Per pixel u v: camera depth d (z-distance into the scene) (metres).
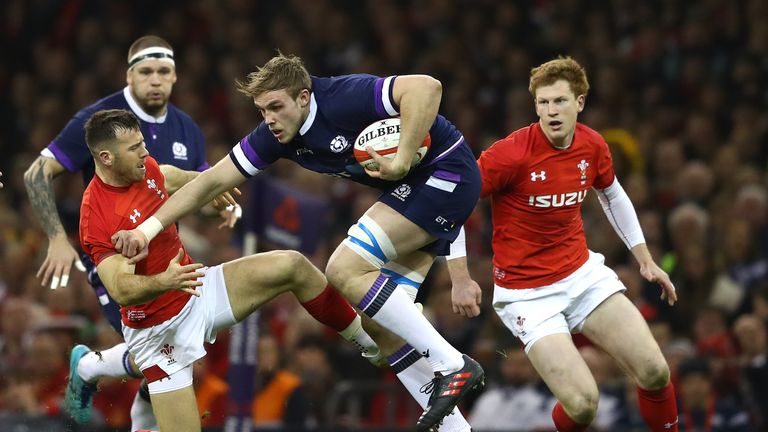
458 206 19.00
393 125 18.14
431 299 33.53
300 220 27.59
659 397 20.47
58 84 50.97
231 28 50.16
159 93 22.70
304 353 31.41
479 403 29.80
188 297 19.69
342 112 18.27
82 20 52.84
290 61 18.38
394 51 46.31
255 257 20.06
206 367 30.25
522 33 46.03
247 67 47.91
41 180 22.64
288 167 41.72
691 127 39.91
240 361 26.91
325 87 18.45
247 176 19.11
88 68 51.44
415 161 18.45
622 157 38.53
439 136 18.86
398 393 30.44
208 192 19.03
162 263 19.70
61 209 38.12
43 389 29.92
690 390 28.23
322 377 30.97
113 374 21.88
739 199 35.94
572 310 20.98
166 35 51.22
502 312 21.44
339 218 40.56
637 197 36.81
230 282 20.00
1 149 49.78
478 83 44.47
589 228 35.72
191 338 19.73
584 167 20.83
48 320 32.69
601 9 45.78
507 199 21.02
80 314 34.03
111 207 19.23
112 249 19.12
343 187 41.59
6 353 33.16
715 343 30.91
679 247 34.09
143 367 19.89
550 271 20.89
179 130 23.44
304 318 32.41
